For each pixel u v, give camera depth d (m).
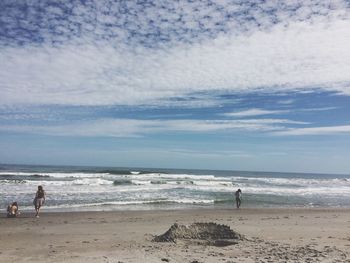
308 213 22.69
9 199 25.64
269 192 41.19
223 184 50.44
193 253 9.23
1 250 10.20
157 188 38.72
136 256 8.91
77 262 8.36
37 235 13.18
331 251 9.77
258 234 13.02
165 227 15.44
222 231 11.66
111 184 41.59
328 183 72.94
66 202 25.45
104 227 15.30
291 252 9.48
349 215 21.84
